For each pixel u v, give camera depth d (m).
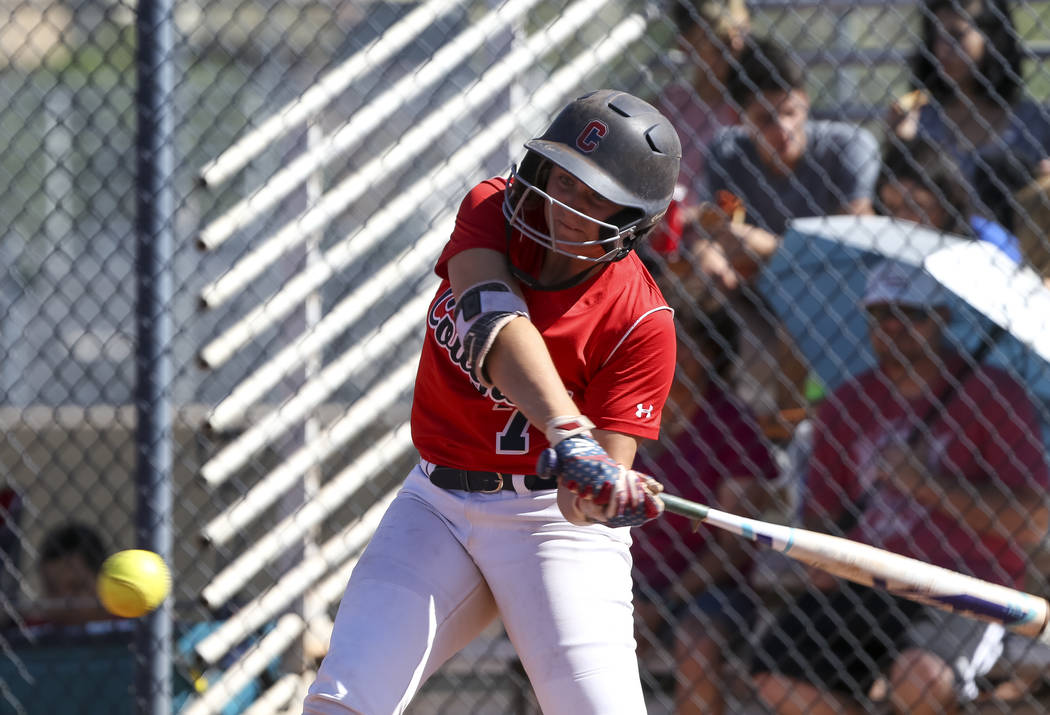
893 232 15.06
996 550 14.09
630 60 16.06
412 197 15.23
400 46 15.30
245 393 14.30
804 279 15.29
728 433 14.85
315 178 15.30
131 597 9.66
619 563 9.05
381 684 8.45
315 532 16.05
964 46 15.15
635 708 8.74
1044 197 15.10
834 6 15.73
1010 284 14.52
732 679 14.98
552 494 8.84
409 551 8.88
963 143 14.28
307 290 14.57
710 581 14.75
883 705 14.63
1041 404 14.38
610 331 8.57
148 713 13.36
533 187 8.16
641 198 8.11
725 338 15.47
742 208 16.02
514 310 8.02
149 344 13.53
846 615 14.61
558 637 8.74
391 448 15.49
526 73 17.45
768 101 15.87
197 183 14.20
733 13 15.73
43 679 14.72
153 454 13.48
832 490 14.89
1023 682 14.40
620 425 8.66
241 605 16.81
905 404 14.45
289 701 15.23
